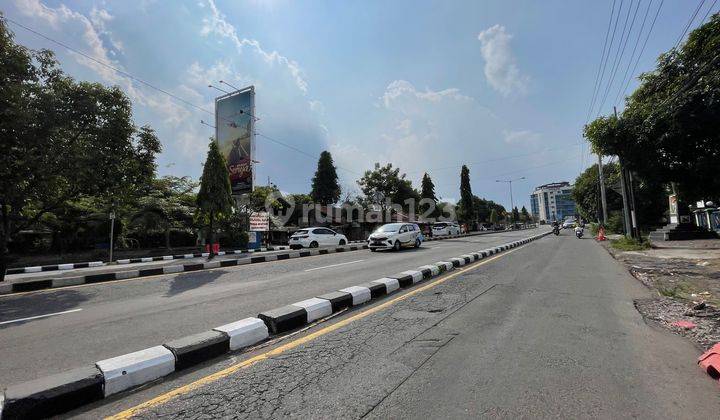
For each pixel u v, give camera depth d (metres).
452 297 7.20
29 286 9.00
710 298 6.87
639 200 31.66
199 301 7.34
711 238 21.83
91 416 3.06
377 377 3.70
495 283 8.66
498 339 4.75
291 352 4.42
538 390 3.41
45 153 10.12
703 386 3.47
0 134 9.34
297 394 3.37
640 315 5.86
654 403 3.17
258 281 9.79
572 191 60.56
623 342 4.63
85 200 22.42
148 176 13.46
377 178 42.25
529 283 8.66
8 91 9.12
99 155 11.31
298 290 8.31
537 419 2.94
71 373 3.41
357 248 21.89
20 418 2.92
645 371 3.80
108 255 22.08
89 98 11.21
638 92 14.35
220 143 30.14
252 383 3.61
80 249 23.95
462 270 10.86
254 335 4.77
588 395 3.31
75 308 6.96
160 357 3.82
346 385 3.54
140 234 25.95
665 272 9.91
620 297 7.15
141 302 7.39
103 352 4.55
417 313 6.05
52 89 10.87
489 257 14.73
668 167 12.90
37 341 4.98
